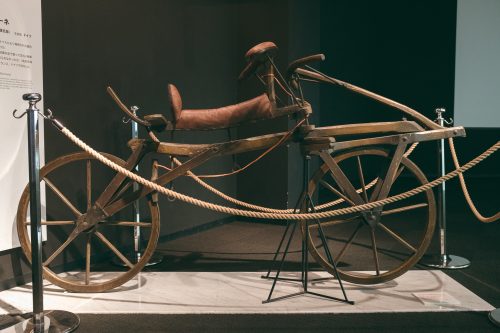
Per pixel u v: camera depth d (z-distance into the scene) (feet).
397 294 10.16
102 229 12.64
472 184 26.81
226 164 17.13
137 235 12.59
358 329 8.57
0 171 10.14
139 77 13.65
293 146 16.83
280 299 9.86
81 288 10.27
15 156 10.40
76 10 11.78
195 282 10.96
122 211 13.15
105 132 12.69
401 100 29.43
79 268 12.03
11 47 10.15
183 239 15.05
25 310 9.37
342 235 15.43
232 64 17.25
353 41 27.40
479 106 28.60
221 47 16.71
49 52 11.16
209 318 9.02
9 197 10.34
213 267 12.12
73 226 11.96
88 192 10.36
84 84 12.05
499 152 29.37
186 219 15.49
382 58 29.45
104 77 12.59
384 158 10.64
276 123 16.57
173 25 14.76
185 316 9.11
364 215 10.32
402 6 29.01
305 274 10.04
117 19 12.90
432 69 28.94
